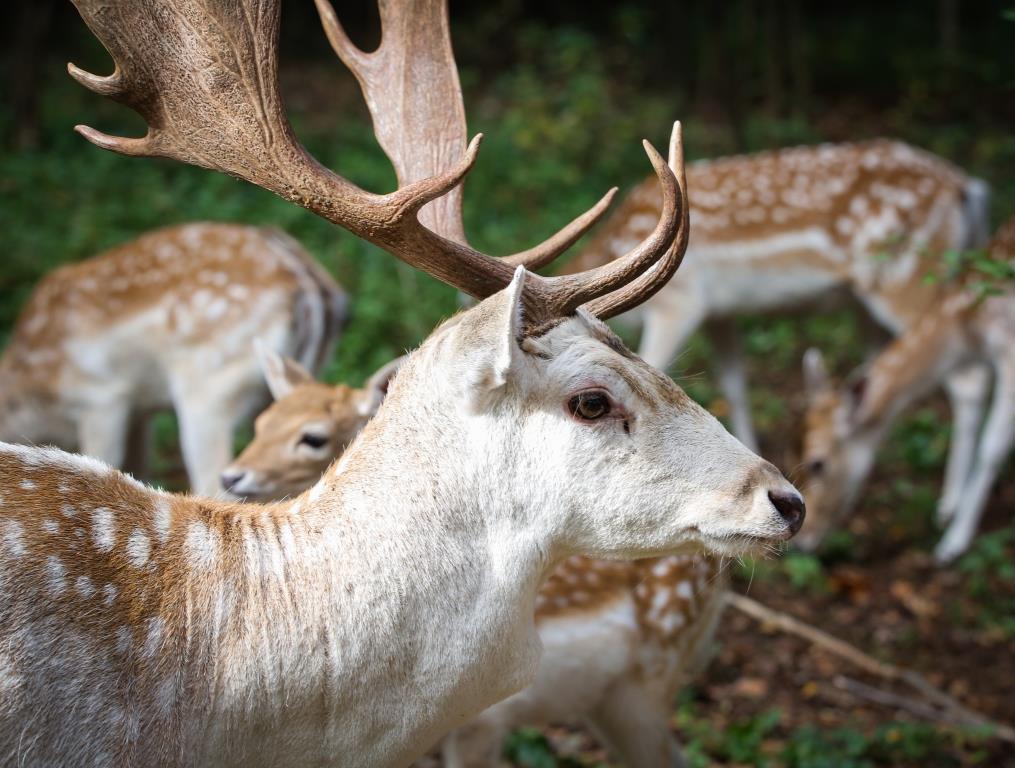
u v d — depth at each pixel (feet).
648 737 24.48
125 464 39.32
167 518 15.90
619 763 26.25
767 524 15.93
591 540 16.33
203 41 16.97
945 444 47.75
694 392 50.19
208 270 36.99
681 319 46.39
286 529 16.03
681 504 16.02
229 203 57.77
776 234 46.32
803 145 81.25
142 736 14.83
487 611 15.94
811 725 30.40
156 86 17.15
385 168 65.41
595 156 71.36
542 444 15.93
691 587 24.70
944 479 46.47
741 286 46.75
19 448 15.72
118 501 15.76
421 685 15.78
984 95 94.17
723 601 26.20
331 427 25.72
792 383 53.42
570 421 15.94
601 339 16.55
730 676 33.04
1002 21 109.09
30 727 14.23
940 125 88.84
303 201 16.92
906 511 43.04
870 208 45.93
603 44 99.66
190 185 61.31
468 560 15.92
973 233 47.60
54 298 37.73
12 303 48.67
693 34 96.02
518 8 102.01
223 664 15.30
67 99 77.46
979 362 42.63
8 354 38.14
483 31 98.89
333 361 44.29
